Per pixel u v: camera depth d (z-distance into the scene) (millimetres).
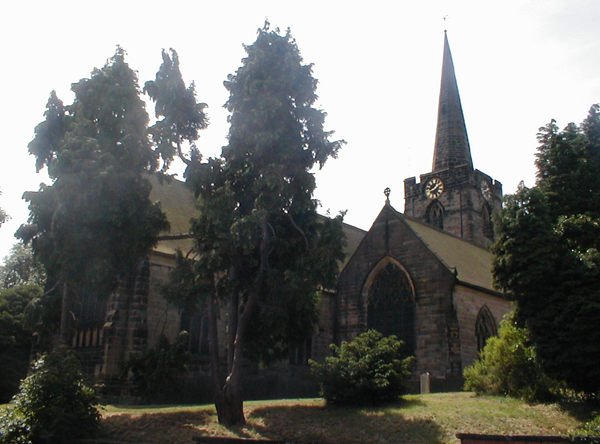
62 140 28859
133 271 31250
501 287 26609
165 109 27188
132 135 28109
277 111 25766
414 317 43656
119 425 24516
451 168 76562
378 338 28438
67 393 23484
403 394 27609
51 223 28719
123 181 27219
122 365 32281
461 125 82125
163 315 36906
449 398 27281
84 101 29812
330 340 47312
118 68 30391
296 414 25281
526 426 21812
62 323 29516
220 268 25469
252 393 40000
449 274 42562
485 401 25984
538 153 36031
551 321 24500
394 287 45625
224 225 24828
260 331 27234
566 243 26203
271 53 26625
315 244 25891
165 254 37469
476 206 75188
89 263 27078
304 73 26750
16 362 48844
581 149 35000
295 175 26328
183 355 31922
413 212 79062
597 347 23094
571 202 33469
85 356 36000
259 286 25875
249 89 26125
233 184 27000
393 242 46250
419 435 21484
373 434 22062
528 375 26797
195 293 25531
